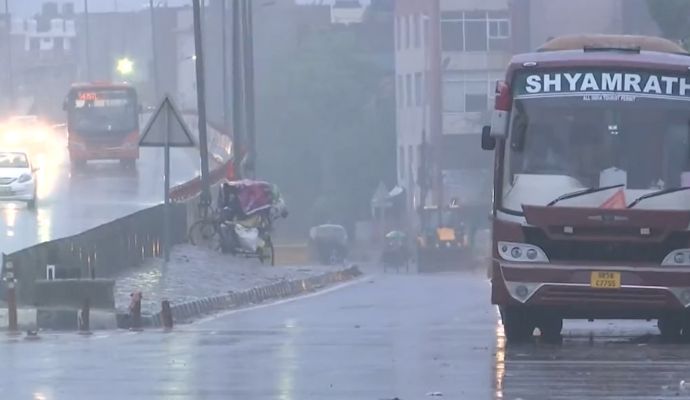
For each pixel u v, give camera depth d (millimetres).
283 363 51000
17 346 59438
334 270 138875
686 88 58438
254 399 40906
